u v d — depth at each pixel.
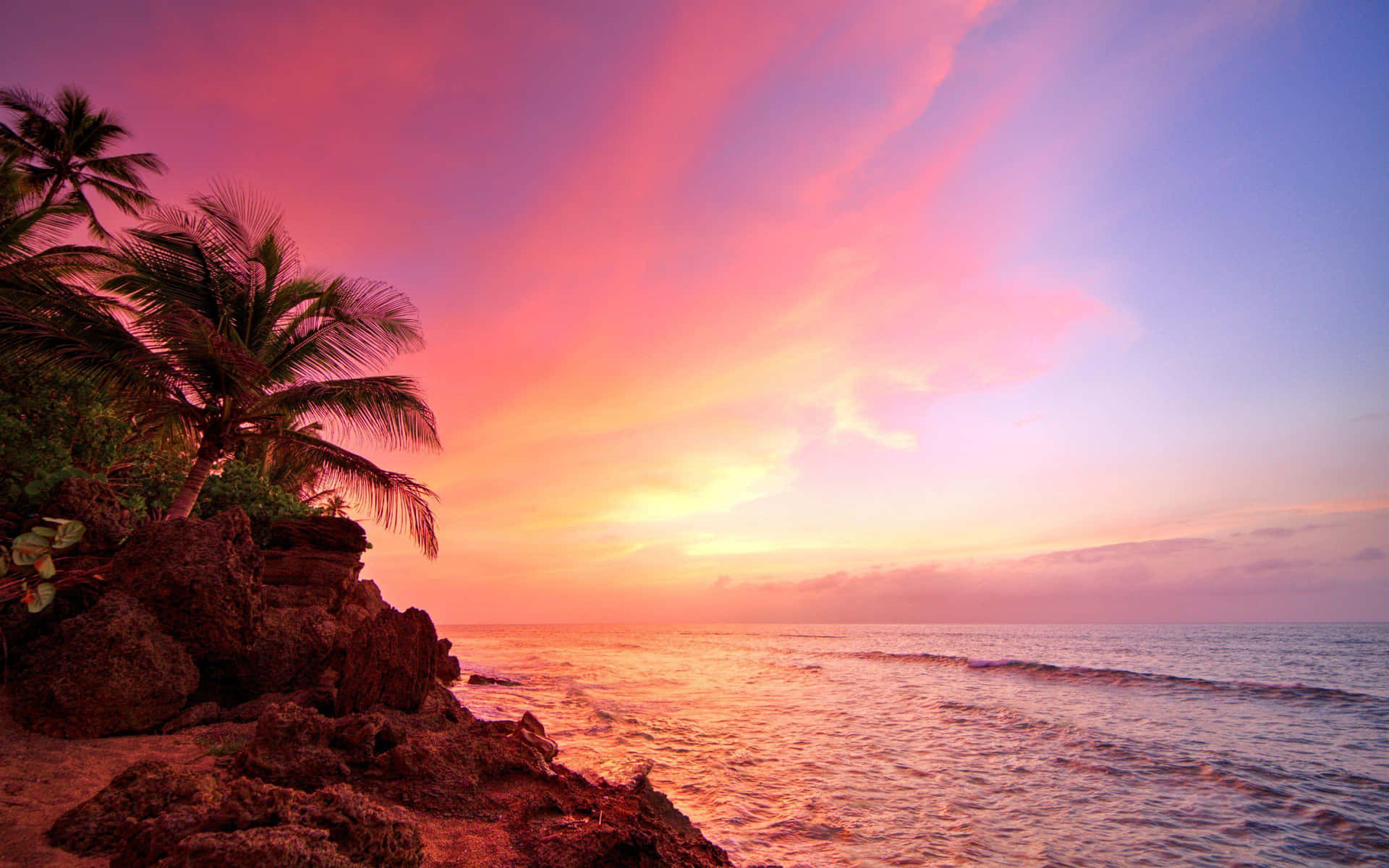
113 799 4.48
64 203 20.00
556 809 6.18
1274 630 115.81
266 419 13.86
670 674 33.59
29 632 7.86
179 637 8.38
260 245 14.38
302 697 8.91
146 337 11.86
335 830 3.86
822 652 55.88
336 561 13.32
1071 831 9.31
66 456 11.50
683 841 6.99
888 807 10.23
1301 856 8.54
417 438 15.58
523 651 58.59
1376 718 19.19
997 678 31.81
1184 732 16.81
